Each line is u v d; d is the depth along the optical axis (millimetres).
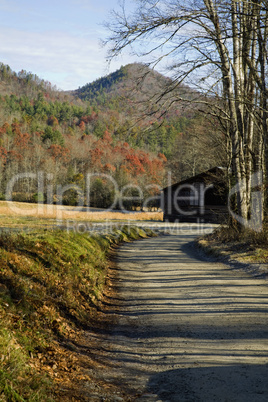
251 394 4098
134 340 6648
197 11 15336
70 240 13211
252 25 16109
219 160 24484
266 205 19188
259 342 6023
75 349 5809
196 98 16484
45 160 93875
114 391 4422
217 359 5352
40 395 3801
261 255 15305
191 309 8516
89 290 9594
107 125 151000
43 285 7598
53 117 181875
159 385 4609
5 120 149250
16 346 4645
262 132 17297
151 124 15984
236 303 8758
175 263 16609
